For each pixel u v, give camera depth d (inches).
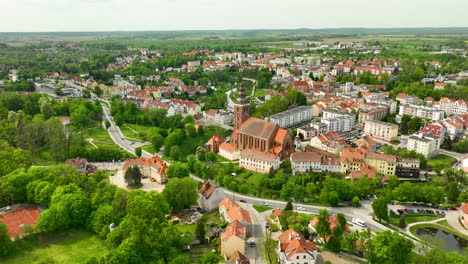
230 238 7239.2
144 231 7052.2
